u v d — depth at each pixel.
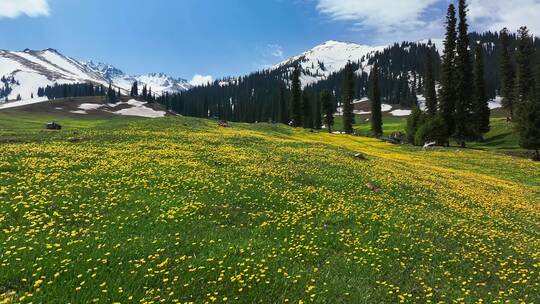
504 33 104.12
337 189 24.58
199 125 62.91
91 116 149.00
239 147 41.00
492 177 46.41
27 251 11.22
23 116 126.94
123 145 36.25
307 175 27.73
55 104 161.62
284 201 20.12
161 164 26.73
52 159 26.20
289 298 10.53
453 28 86.88
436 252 15.53
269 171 27.52
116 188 19.36
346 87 130.12
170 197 18.33
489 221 22.17
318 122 165.62
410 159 58.22
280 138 58.59
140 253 12.01
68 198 16.97
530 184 44.34
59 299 9.00
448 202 25.27
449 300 11.72
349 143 76.44
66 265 10.65
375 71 124.50
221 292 10.34
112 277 10.38
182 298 9.78
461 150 71.44
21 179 19.53
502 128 96.31
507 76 102.56
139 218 15.23
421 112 102.12
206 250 12.78
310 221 17.47
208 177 23.59
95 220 14.61
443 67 86.50
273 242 14.41
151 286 10.26
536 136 64.19
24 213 14.57
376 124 124.06
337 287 11.45
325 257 13.79
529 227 22.66
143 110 182.38
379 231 17.19
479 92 94.94
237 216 17.00
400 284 12.41
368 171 32.47
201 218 16.03
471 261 15.21
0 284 9.43
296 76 126.19
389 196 24.33
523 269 14.82
